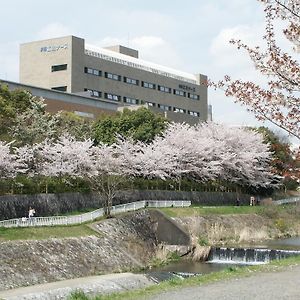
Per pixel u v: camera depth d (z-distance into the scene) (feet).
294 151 52.21
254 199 208.03
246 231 159.33
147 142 199.31
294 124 48.06
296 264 57.93
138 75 303.89
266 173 201.67
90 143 143.33
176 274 101.65
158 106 317.22
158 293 42.52
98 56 281.13
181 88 336.29
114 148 160.25
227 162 191.21
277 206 197.57
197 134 196.65
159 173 165.17
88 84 270.26
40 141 153.17
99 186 138.92
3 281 81.92
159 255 123.24
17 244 93.71
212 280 47.85
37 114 165.89
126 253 114.73
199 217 156.04
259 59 48.44
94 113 242.17
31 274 87.66
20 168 131.54
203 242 134.00
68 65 260.62
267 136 210.59
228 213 171.01
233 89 48.75
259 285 43.96
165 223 135.23
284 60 47.50
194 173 188.65
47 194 129.49
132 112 213.05
